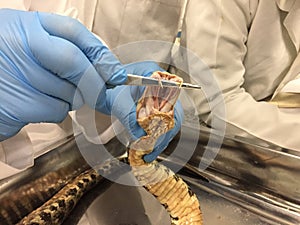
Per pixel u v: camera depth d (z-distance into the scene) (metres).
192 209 0.30
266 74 0.43
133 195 0.33
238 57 0.42
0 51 0.24
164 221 0.31
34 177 0.29
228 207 0.33
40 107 0.25
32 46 0.23
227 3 0.40
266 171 0.34
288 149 0.33
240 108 0.40
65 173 0.32
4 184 0.27
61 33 0.24
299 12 0.39
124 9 0.40
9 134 0.26
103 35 0.42
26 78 0.24
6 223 0.27
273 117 0.39
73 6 0.39
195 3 0.41
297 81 0.39
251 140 0.35
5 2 0.30
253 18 0.42
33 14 0.25
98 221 0.30
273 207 0.32
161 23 0.41
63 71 0.23
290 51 0.43
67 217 0.30
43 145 0.32
